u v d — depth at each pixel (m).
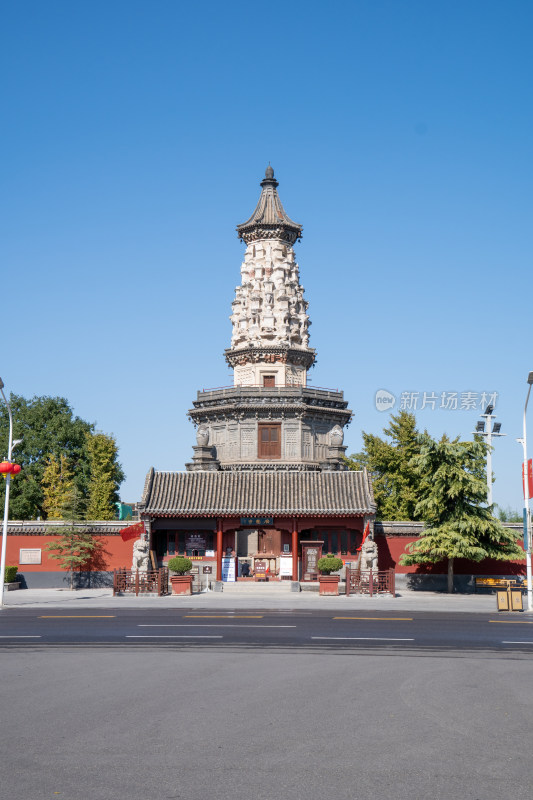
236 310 82.62
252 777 12.70
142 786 12.24
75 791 11.98
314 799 11.71
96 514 79.12
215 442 77.69
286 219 83.44
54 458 85.69
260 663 23.31
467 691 19.41
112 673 21.69
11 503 84.94
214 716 16.75
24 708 17.48
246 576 58.38
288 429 75.31
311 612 39.75
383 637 29.36
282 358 80.12
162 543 59.62
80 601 46.66
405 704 17.95
